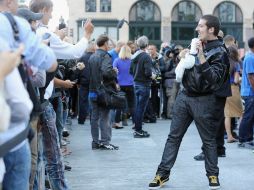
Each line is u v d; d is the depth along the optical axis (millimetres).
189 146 9391
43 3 5086
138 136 10625
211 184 6055
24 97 2867
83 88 12492
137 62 10445
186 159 8070
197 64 5828
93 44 12133
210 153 6078
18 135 2889
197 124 6066
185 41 40188
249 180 6590
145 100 10539
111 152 8836
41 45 3135
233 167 7418
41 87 4426
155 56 13539
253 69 8742
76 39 39250
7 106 2572
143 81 10445
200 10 40469
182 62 5918
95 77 8781
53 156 5152
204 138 6082
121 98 8852
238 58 9594
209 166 6094
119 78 11656
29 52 3066
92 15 39688
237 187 6207
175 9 40312
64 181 5262
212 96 6016
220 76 5863
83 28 4891
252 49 8773
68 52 4668
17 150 3035
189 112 6094
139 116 10570
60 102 6742
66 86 6215
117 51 12320
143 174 7027
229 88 7359
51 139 5090
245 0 40469
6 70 2527
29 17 4191
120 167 7512
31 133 3244
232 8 40656
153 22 40031
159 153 8742
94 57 8781
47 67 3189
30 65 3283
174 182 6480
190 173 7016
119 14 39812
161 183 6168
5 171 3068
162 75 14031
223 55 5934
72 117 14117
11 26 3016
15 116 2865
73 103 14031
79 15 39594
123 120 12758
